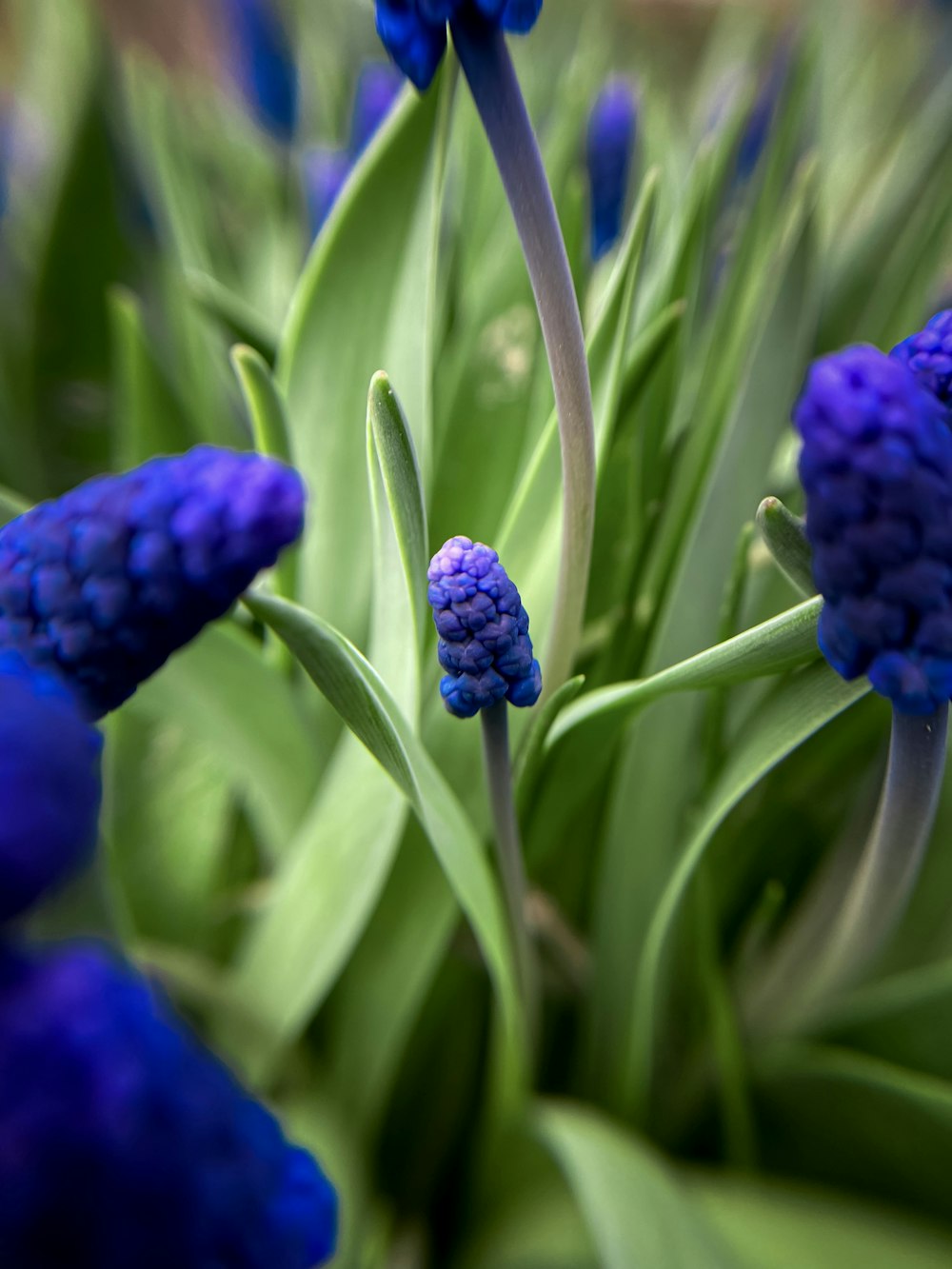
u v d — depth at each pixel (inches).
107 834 8.6
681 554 7.7
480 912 6.8
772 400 7.3
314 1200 3.8
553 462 7.4
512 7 5.0
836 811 8.9
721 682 5.9
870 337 9.4
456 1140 9.4
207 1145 3.4
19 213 14.4
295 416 8.4
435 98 7.5
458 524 8.4
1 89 17.7
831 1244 7.8
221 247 13.0
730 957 9.3
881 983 8.7
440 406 9.0
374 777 7.7
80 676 4.3
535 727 6.6
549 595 7.5
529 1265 8.2
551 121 12.5
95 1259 3.1
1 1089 3.1
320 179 10.6
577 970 8.7
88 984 3.2
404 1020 8.1
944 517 4.1
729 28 16.0
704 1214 7.7
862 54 14.9
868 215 11.5
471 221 10.3
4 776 3.3
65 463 12.3
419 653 6.6
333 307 8.1
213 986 8.2
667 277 8.4
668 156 11.0
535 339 8.3
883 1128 8.1
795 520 5.5
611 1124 8.6
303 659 5.8
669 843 8.0
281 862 9.1
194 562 4.1
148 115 11.3
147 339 9.4
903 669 4.3
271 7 14.9
